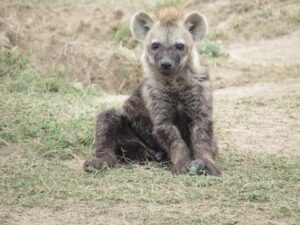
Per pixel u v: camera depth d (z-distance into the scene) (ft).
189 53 36.06
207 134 35.01
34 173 31.94
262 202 27.53
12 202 27.71
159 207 27.17
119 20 78.38
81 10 78.74
